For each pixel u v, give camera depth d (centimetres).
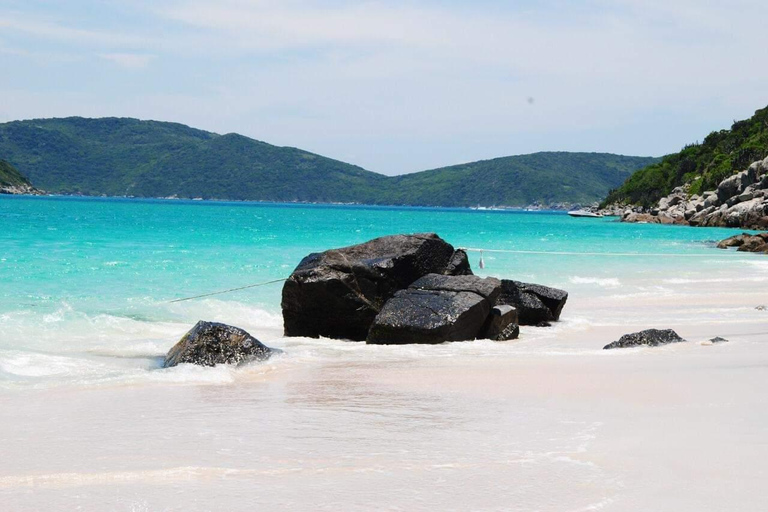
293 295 1492
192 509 454
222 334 1080
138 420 704
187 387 893
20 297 1880
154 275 2464
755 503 453
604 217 17488
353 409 756
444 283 1456
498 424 679
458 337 1352
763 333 1436
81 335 1448
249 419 709
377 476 518
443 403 784
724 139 18075
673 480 498
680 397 792
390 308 1385
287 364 1081
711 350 1198
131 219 7969
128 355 1224
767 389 835
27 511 452
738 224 9394
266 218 10456
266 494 480
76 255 3052
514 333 1426
